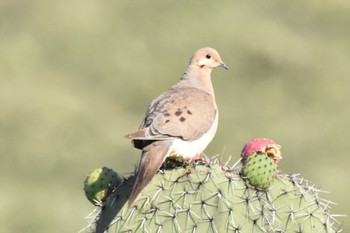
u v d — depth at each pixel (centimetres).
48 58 2320
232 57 2320
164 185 732
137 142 777
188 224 717
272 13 2448
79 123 2128
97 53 2353
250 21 2425
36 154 2041
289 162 2030
